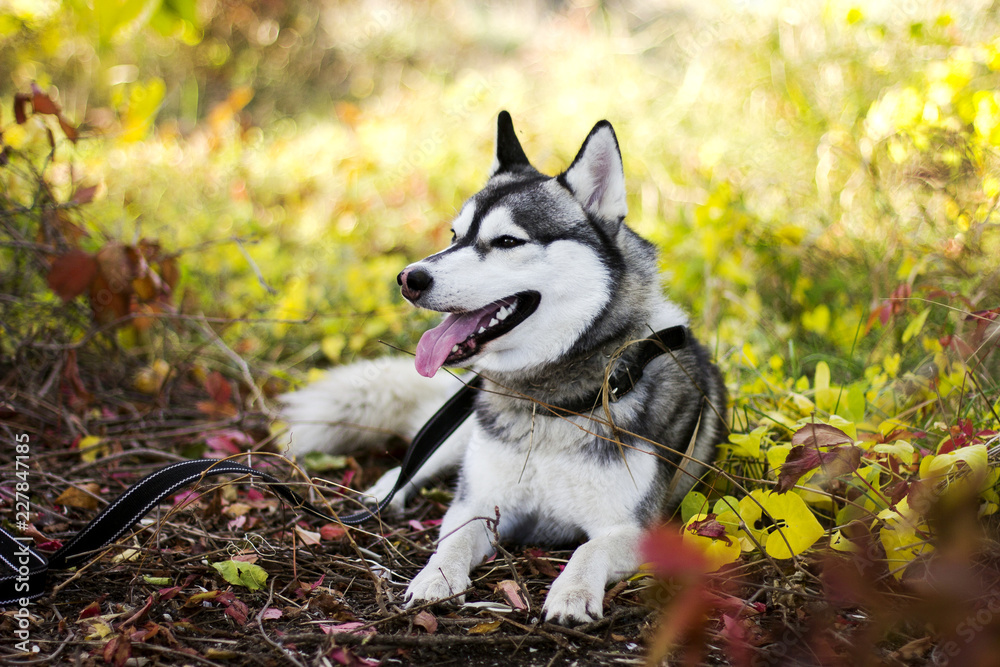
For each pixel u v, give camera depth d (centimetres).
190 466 245
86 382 421
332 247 596
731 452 304
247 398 433
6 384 391
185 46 989
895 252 429
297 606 224
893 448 232
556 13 1173
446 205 619
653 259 303
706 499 254
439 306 264
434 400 385
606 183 287
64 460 344
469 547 246
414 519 318
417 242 600
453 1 1179
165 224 577
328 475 366
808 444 219
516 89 816
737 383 377
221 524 293
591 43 870
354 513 319
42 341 405
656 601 218
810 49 601
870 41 539
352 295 516
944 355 308
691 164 600
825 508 276
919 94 434
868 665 183
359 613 221
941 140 388
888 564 220
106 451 360
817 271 476
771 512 226
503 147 333
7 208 405
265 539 267
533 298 275
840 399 308
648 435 266
